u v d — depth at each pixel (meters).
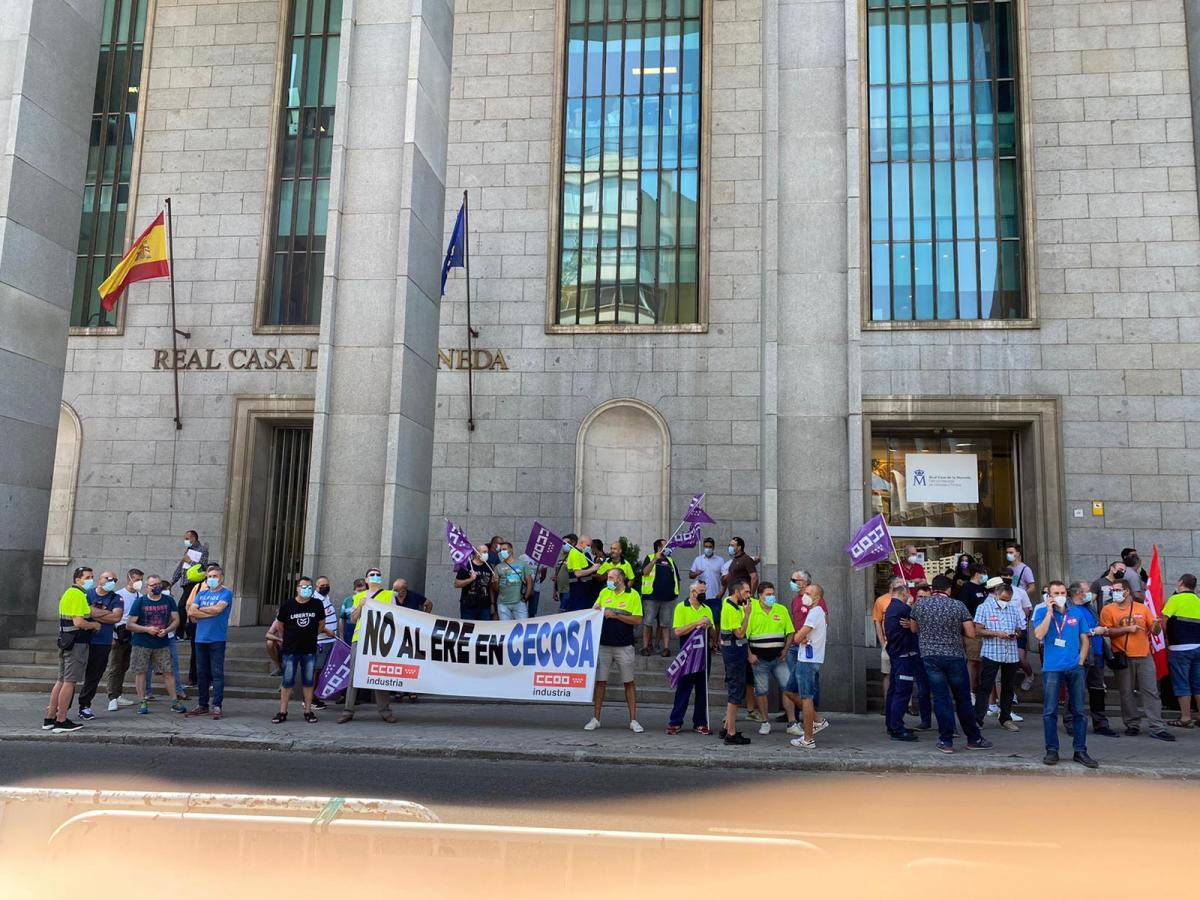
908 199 18.16
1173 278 16.78
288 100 20.03
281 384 18.86
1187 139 17.08
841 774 8.56
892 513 17.89
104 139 20.30
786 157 13.73
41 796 3.68
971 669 12.32
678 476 17.97
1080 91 17.53
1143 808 7.15
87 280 19.83
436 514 18.31
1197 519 16.09
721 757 8.89
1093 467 16.53
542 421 18.42
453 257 16.86
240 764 8.38
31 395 14.48
